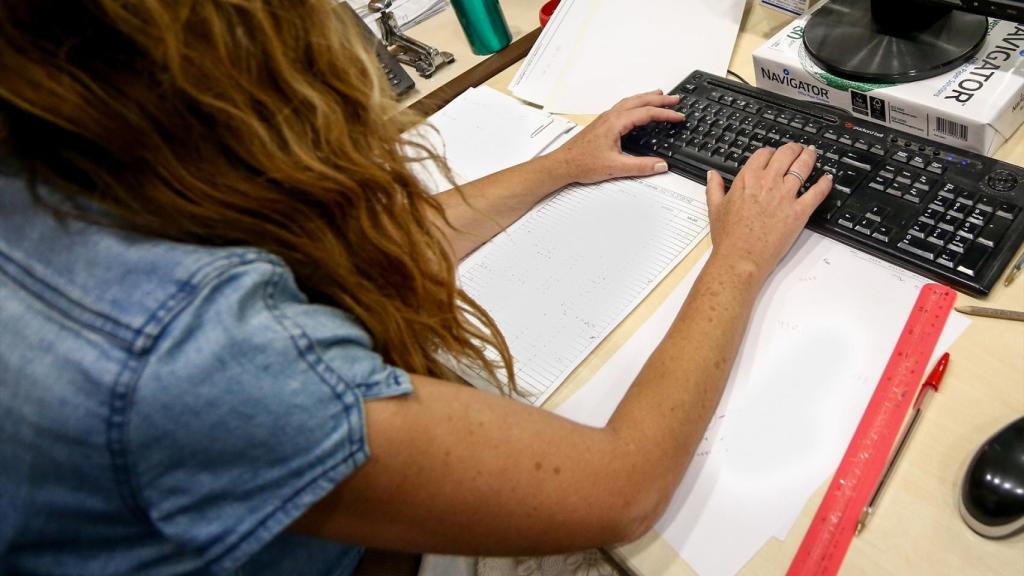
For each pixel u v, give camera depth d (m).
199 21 0.34
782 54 0.74
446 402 0.40
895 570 0.41
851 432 0.47
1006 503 0.39
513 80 0.94
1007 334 0.50
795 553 0.43
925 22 0.67
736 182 0.63
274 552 0.48
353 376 0.36
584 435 0.44
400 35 1.03
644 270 0.63
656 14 0.94
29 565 0.34
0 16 0.30
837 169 0.62
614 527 0.43
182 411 0.31
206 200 0.36
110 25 0.32
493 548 0.41
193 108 0.35
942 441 0.46
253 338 0.33
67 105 0.31
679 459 0.46
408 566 0.59
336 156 0.41
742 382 0.51
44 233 0.34
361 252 0.45
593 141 0.73
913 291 0.54
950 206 0.56
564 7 1.00
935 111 0.62
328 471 0.34
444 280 0.52
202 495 0.33
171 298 0.32
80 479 0.32
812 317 0.54
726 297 0.53
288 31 0.38
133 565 0.35
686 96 0.77
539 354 0.58
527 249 0.69
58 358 0.31
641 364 0.56
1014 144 0.63
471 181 0.77
